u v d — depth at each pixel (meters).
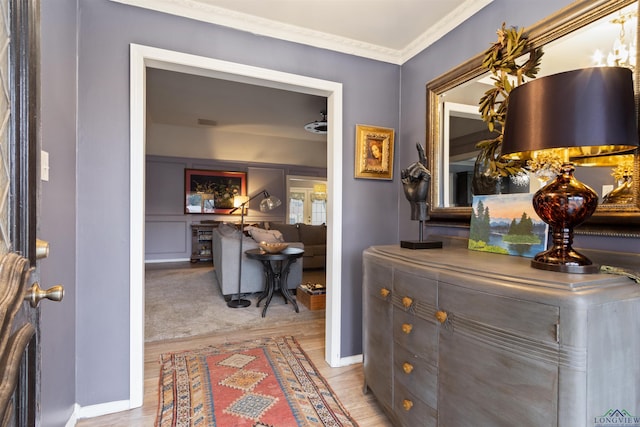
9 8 0.61
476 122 1.78
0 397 0.46
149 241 6.32
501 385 1.01
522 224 1.46
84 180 1.68
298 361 2.32
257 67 2.03
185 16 1.87
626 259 1.15
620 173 1.17
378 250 1.78
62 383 1.49
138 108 1.77
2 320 0.47
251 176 7.01
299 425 1.61
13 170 0.63
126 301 1.76
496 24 1.71
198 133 6.50
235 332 2.87
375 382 1.72
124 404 1.75
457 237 1.91
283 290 3.69
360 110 2.34
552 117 1.01
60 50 1.45
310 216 9.14
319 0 1.81
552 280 0.92
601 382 0.86
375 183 2.41
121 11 1.75
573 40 1.33
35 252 0.71
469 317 1.12
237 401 1.81
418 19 1.99
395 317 1.54
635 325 0.91
